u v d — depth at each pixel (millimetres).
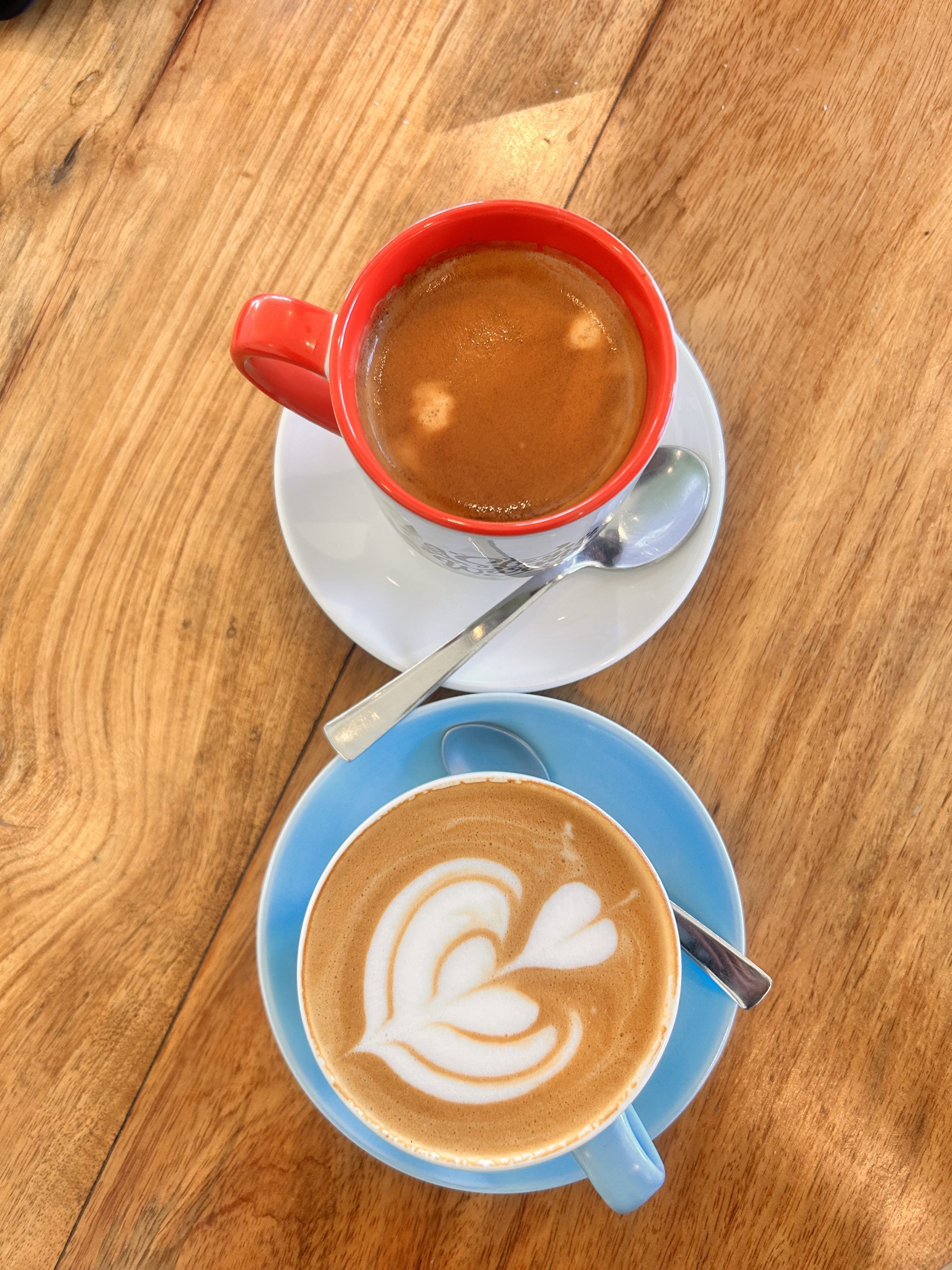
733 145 337
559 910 327
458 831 329
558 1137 315
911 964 332
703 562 304
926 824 335
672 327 264
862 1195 327
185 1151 333
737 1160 330
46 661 342
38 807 341
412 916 328
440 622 311
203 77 339
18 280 339
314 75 338
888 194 334
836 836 336
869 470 336
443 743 328
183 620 342
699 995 320
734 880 314
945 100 332
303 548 309
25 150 340
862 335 335
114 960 337
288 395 273
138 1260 330
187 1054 335
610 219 338
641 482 312
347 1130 312
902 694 336
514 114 339
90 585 342
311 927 325
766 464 339
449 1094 322
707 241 337
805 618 338
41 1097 333
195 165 339
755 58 336
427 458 280
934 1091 328
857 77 334
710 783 339
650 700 340
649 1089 319
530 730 321
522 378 280
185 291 339
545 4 338
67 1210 331
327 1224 332
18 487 341
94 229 339
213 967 337
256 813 340
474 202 269
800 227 336
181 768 341
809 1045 333
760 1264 326
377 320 279
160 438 341
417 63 338
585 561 312
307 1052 316
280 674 342
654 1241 329
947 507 334
